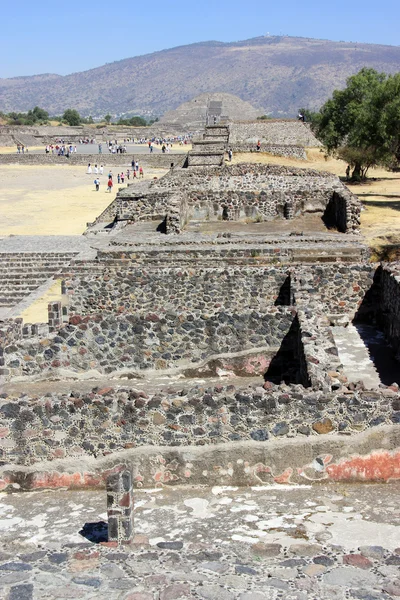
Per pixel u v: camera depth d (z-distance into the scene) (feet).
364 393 34.22
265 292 72.49
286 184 117.50
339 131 225.15
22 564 25.07
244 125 272.72
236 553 25.71
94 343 53.67
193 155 225.15
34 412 35.70
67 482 35.86
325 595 21.76
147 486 35.35
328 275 69.97
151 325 53.57
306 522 29.40
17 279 104.47
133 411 35.22
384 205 153.58
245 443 34.76
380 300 68.90
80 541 28.48
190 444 35.12
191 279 73.41
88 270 84.74
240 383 52.85
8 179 277.44
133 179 270.46
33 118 592.60
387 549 25.96
